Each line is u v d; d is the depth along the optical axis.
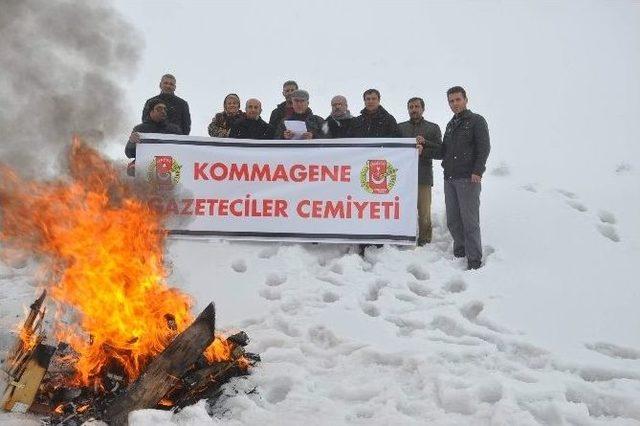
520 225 7.27
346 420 3.88
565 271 6.32
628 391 4.17
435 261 6.72
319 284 6.14
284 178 6.99
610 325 5.30
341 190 6.95
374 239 6.91
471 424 3.82
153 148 7.05
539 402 4.02
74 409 3.80
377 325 5.21
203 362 4.15
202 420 3.66
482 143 6.41
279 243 7.00
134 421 3.55
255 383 4.28
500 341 4.98
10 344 4.66
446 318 5.41
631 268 6.36
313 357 4.74
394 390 4.18
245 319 5.38
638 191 8.31
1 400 3.88
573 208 7.72
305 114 7.45
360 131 7.19
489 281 6.13
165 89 8.19
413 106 7.17
